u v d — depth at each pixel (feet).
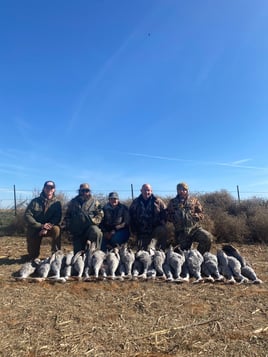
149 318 7.94
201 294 9.44
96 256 11.28
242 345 6.73
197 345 6.76
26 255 14.97
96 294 9.44
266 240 19.60
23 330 7.32
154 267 11.16
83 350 6.59
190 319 7.86
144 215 13.93
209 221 19.47
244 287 10.06
